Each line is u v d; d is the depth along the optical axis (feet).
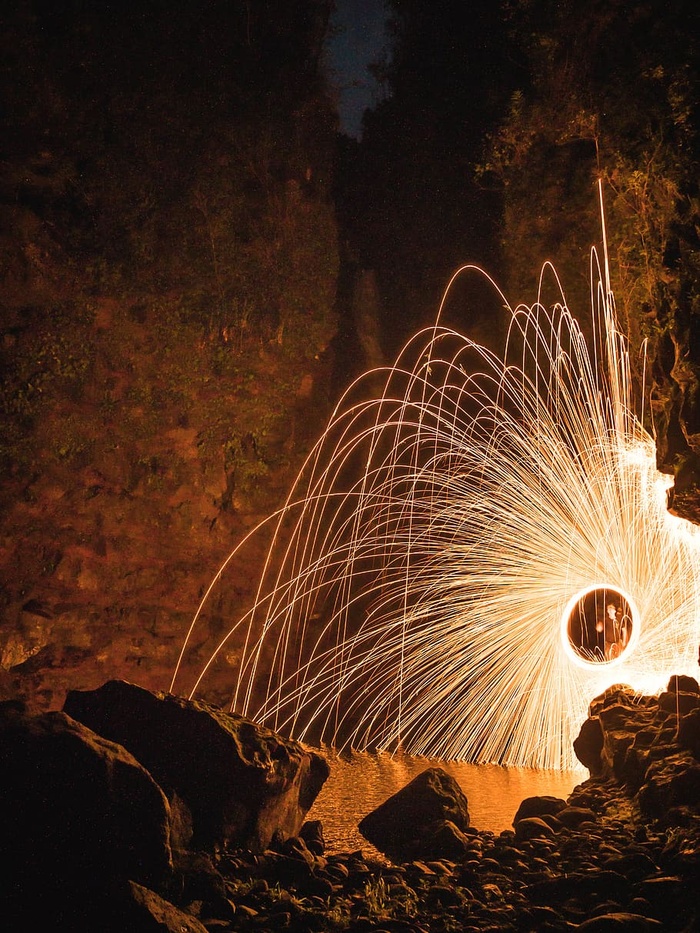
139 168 34.63
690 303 17.83
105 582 34.68
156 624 35.68
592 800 17.08
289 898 13.01
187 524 36.65
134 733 14.51
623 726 18.85
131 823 11.94
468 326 43.27
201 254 36.32
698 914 11.14
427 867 14.87
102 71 33.40
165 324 35.76
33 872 11.09
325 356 41.37
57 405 33.53
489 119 40.96
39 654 33.09
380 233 45.60
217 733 14.58
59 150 32.89
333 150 42.37
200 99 35.99
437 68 43.65
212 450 37.22
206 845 13.94
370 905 12.82
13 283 32.53
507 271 37.09
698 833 13.44
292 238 38.81
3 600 32.37
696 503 18.03
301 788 16.55
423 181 44.62
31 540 33.17
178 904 12.16
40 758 11.78
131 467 35.50
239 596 37.63
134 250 34.76
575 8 22.40
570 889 12.88
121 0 33.53
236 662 37.04
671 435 18.81
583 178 33.14
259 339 38.06
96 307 34.22
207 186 36.22
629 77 20.04
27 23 31.12
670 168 18.29
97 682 34.09
